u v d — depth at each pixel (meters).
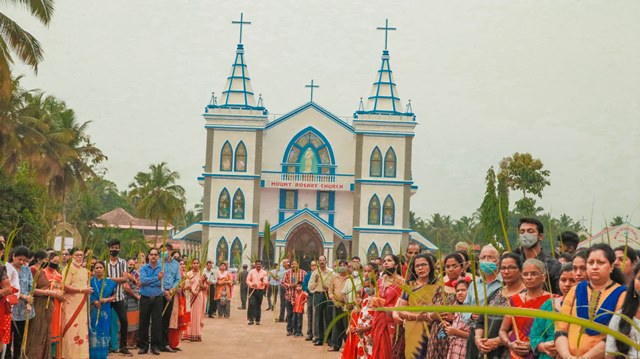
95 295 16.00
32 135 45.91
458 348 9.17
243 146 70.56
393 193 70.31
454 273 9.73
